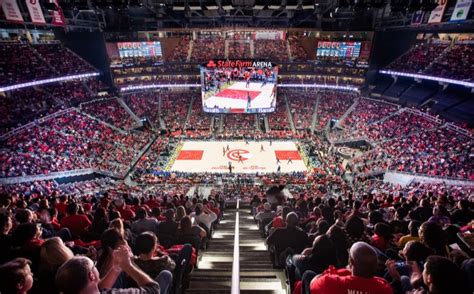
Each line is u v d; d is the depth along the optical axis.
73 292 3.00
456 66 45.50
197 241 8.73
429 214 11.09
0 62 42.53
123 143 46.31
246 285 7.15
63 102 48.00
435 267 3.25
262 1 35.84
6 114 38.84
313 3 34.78
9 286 3.15
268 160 45.53
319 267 5.60
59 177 33.16
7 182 28.16
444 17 43.31
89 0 27.88
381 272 5.87
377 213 9.59
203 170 42.44
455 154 33.62
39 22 42.09
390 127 45.81
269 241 7.78
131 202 16.34
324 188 33.66
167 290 4.63
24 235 5.61
